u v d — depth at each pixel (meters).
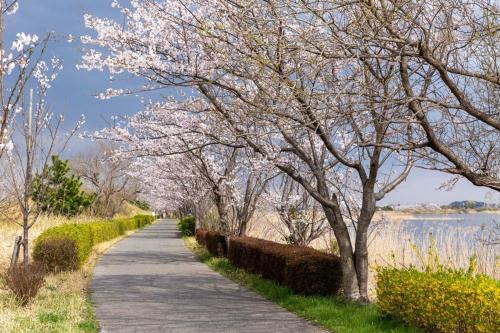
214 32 8.10
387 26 5.87
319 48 6.32
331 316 8.85
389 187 10.42
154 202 58.44
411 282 7.69
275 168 14.17
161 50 10.25
